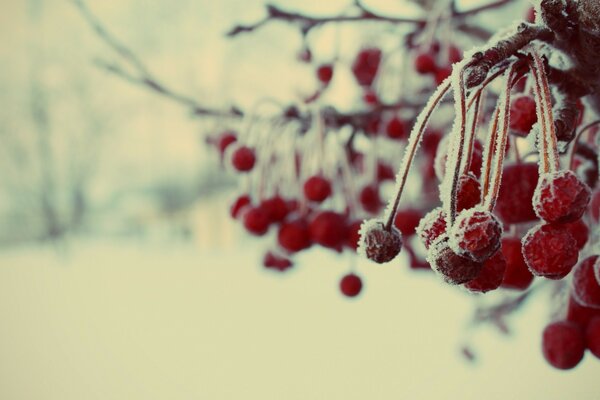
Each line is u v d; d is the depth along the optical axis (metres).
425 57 0.42
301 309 1.22
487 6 0.42
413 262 0.49
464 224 0.21
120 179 2.17
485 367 0.91
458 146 0.22
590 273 0.27
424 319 1.08
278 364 1.02
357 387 0.91
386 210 0.23
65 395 1.02
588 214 0.31
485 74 0.22
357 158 0.50
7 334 1.27
